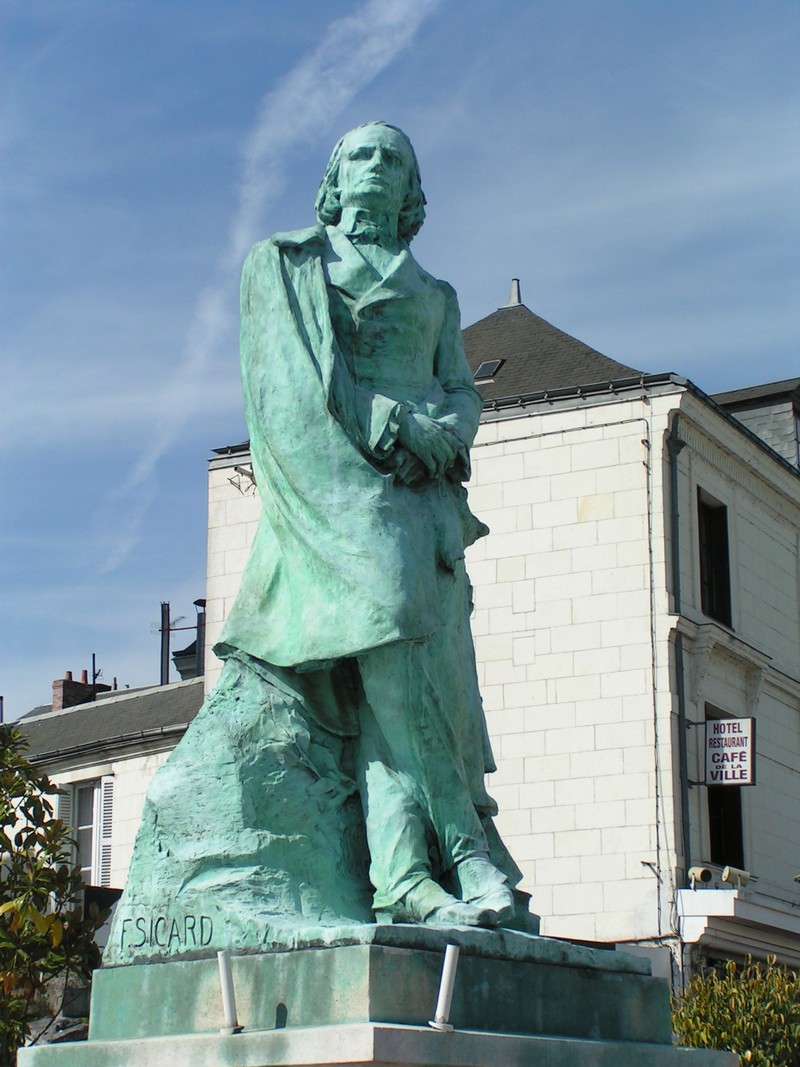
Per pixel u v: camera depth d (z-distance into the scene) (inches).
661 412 957.8
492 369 1051.3
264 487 284.8
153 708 1143.0
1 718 1314.0
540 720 941.8
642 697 922.1
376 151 298.4
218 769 269.3
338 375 280.7
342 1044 222.4
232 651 279.6
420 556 274.4
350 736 278.7
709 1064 266.4
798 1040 493.7
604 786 917.2
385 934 238.1
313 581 274.2
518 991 250.4
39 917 394.0
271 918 253.8
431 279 303.0
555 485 971.9
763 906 895.1
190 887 261.9
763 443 1045.2
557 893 911.7
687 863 900.0
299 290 288.0
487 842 281.4
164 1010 254.1
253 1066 231.1
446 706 278.5
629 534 948.6
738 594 1002.1
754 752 924.6
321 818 271.1
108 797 1091.3
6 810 438.3
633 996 268.5
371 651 267.4
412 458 281.0
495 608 968.9
